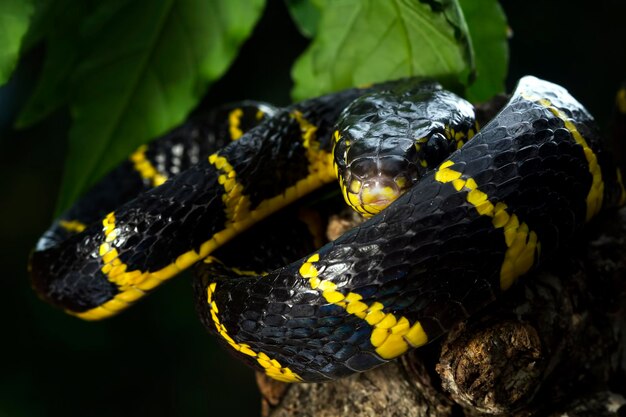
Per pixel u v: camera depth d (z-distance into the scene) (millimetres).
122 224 660
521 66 1379
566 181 604
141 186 774
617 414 625
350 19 692
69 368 1333
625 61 1335
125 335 1347
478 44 692
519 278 597
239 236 674
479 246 589
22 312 1367
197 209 658
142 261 658
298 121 682
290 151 676
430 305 589
